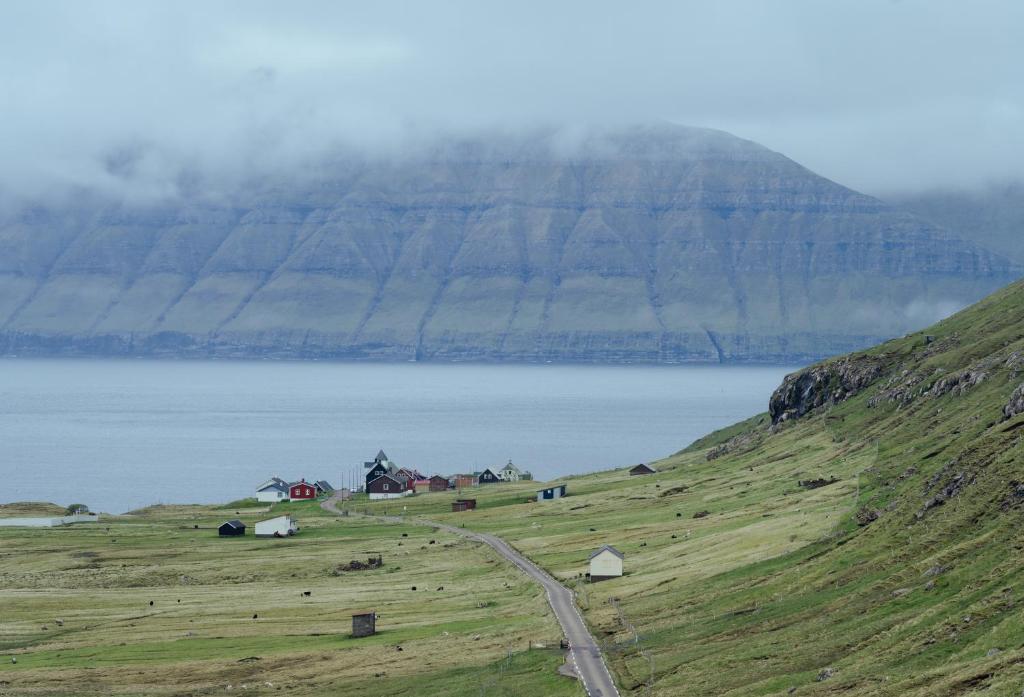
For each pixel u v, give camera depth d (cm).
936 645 14938
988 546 17500
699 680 16525
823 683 14725
